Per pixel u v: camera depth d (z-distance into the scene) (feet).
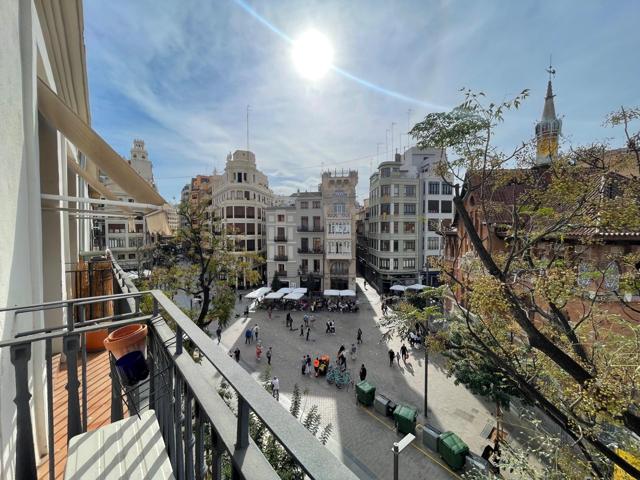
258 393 3.18
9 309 6.16
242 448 3.21
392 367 57.88
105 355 16.99
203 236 43.60
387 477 32.17
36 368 9.77
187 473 4.82
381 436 38.65
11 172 8.27
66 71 22.06
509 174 24.45
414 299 46.83
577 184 20.72
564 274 20.36
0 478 6.57
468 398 47.29
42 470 9.06
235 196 132.16
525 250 24.31
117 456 5.98
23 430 5.60
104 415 11.14
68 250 22.22
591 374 19.42
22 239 9.11
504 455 24.09
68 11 16.07
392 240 117.29
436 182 118.21
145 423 6.89
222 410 3.93
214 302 43.62
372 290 127.95
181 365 5.11
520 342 28.25
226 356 3.87
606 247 28.48
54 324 16.02
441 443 34.45
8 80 8.18
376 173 126.62
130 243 124.06
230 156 148.46
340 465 2.27
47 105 13.69
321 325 83.61
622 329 30.19
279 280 121.70
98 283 19.88
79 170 24.58
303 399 47.01
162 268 44.27
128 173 17.13
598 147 22.29
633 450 18.83
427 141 23.66
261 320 88.43
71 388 6.61
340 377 51.03
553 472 20.58
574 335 22.44
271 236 123.13
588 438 18.79
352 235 116.37
